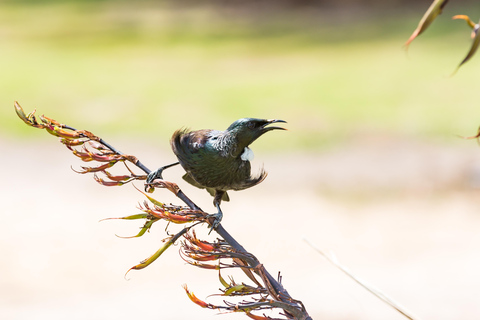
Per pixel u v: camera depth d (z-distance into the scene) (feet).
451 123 63.21
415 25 116.67
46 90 86.94
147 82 90.84
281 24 129.59
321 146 59.98
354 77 85.97
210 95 81.97
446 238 39.55
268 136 62.80
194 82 89.81
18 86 89.25
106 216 45.65
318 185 50.62
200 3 153.69
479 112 65.92
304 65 96.68
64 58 110.52
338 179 51.88
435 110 67.62
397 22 120.67
